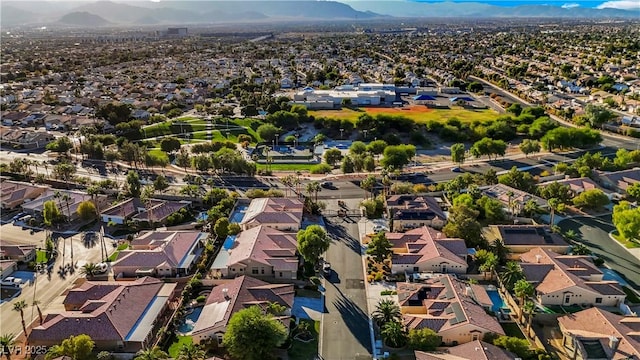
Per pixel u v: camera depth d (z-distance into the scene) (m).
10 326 106.06
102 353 92.69
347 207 168.25
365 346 98.81
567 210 161.75
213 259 133.00
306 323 105.56
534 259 125.38
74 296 111.19
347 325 105.44
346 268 128.50
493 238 140.38
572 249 132.62
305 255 123.00
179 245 134.75
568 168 192.75
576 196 165.62
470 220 137.38
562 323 101.25
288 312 105.81
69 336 97.81
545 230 139.75
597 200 158.38
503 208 158.00
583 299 110.88
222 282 120.19
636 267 126.62
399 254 127.44
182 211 161.12
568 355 94.88
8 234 151.00
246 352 90.00
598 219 155.50
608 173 182.25
